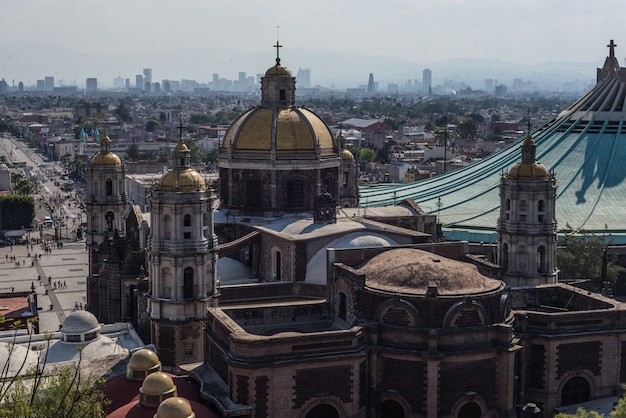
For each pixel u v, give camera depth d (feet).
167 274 303.48
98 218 460.14
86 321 295.89
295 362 239.09
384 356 252.21
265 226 354.74
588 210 518.37
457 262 278.67
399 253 283.38
